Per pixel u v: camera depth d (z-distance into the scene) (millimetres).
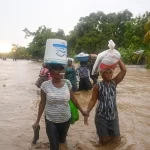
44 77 4961
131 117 3803
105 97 2680
